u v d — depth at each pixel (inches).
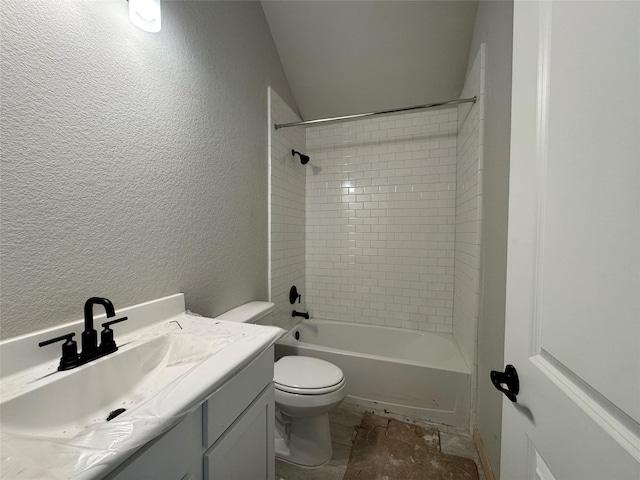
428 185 87.4
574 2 16.2
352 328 92.8
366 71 78.2
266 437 34.1
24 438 15.2
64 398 23.0
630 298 12.2
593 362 14.2
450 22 64.2
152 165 37.9
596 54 14.4
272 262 74.0
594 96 14.4
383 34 68.8
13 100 23.6
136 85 35.4
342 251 97.1
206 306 49.4
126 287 34.2
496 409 45.8
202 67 47.9
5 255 23.4
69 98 27.8
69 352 24.4
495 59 49.7
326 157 97.6
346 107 90.0
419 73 76.4
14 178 23.8
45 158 25.9
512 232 23.2
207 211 49.4
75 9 28.3
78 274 28.9
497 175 47.7
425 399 64.1
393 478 48.3
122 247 33.7
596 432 13.7
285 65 80.0
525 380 20.7
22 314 24.5
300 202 94.4
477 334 59.0
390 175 91.2
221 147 53.3
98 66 30.7
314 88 85.0
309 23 69.3
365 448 55.3
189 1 44.9
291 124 75.4
